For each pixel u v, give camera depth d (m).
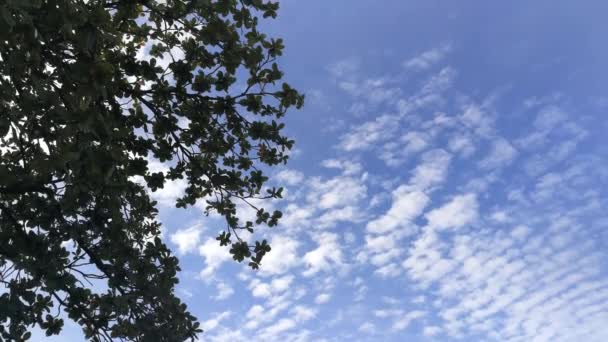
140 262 6.38
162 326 6.39
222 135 7.04
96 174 4.01
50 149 4.14
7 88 3.49
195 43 6.09
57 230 5.97
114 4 5.46
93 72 3.17
